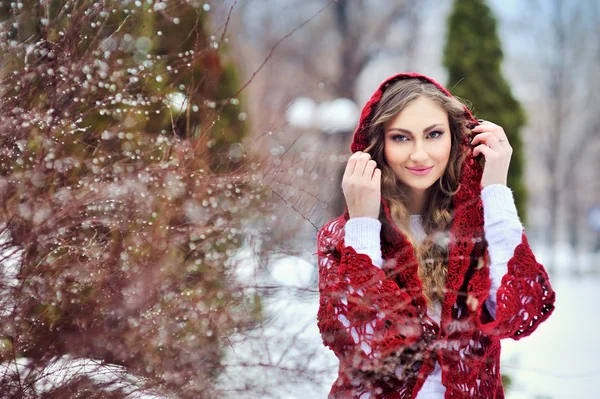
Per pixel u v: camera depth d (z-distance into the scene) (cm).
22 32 182
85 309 152
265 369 135
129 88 185
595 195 2608
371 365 142
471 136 181
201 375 143
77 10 179
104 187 156
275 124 219
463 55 737
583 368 432
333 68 1655
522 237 163
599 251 2448
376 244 161
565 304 927
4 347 148
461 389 151
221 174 183
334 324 147
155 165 171
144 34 194
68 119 166
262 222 180
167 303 156
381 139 176
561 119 2048
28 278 148
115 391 146
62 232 151
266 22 974
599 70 2081
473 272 165
